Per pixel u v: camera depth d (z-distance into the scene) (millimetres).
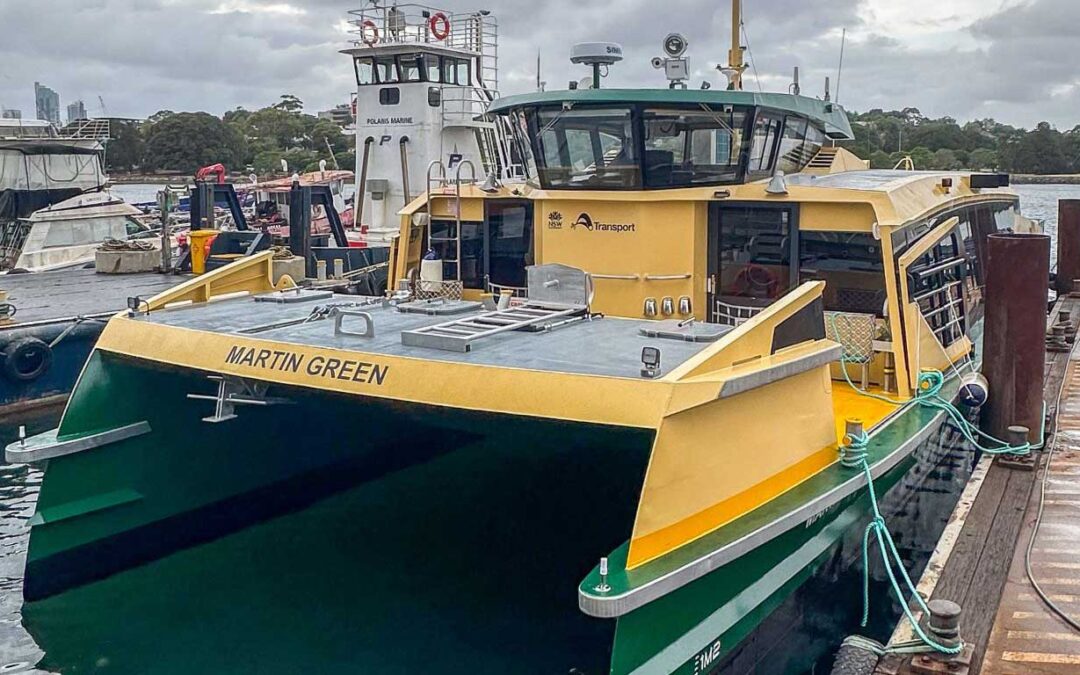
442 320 6453
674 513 4629
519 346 5551
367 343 5688
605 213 7863
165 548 7375
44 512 6707
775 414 5332
